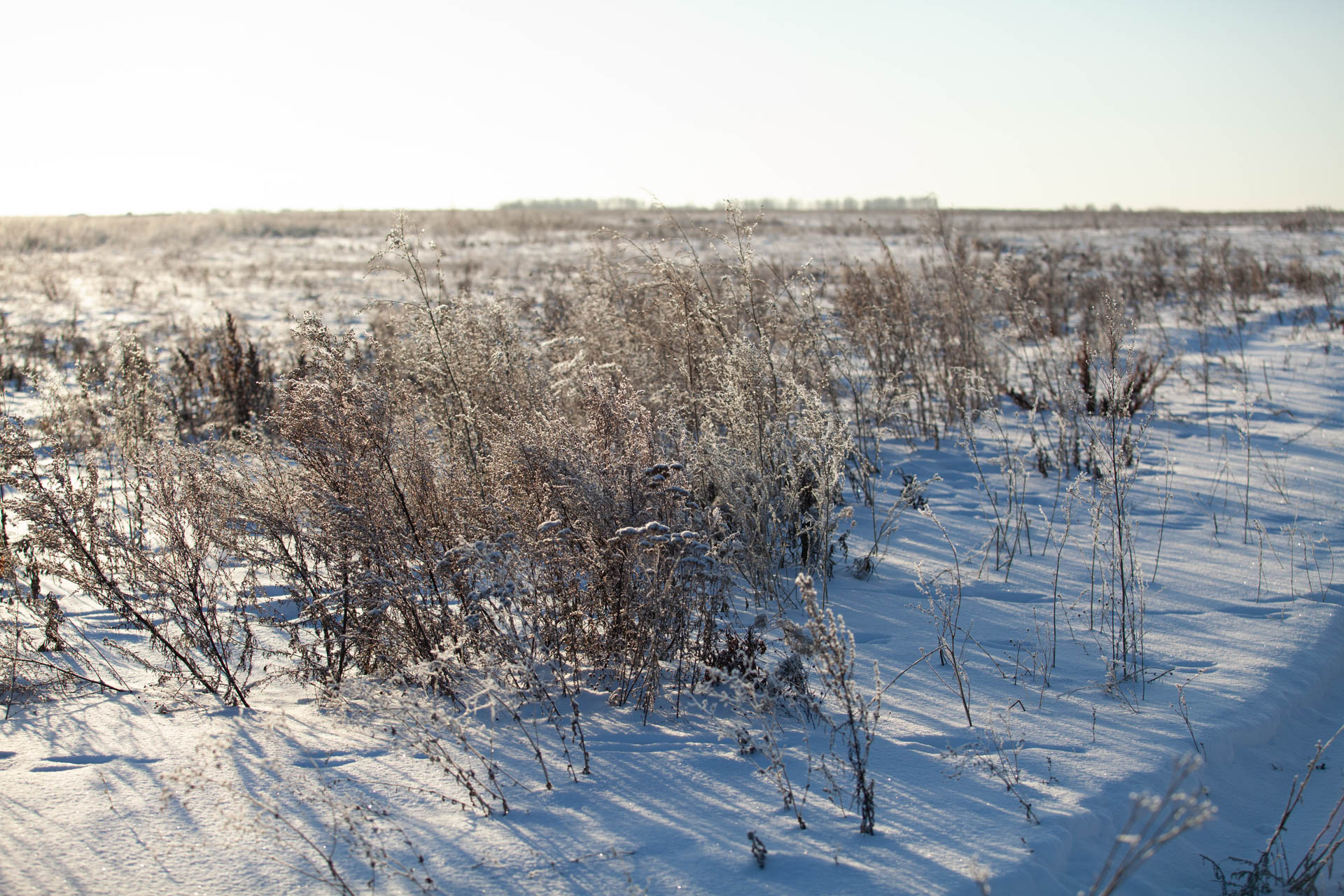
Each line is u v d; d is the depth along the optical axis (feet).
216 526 13.51
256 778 9.95
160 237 142.20
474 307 21.86
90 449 19.65
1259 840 10.01
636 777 10.03
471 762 10.36
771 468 17.67
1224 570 16.97
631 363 22.00
